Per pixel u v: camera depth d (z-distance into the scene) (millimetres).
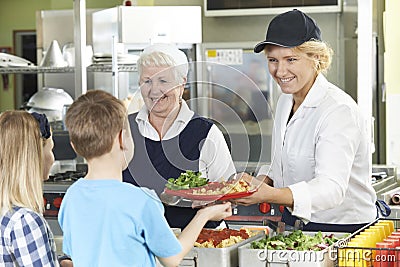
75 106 2467
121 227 2385
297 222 3029
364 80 4477
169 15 6176
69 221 2467
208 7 6852
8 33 10578
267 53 3088
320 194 2885
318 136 3064
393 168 5418
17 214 2660
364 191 3207
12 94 10570
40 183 2750
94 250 2410
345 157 2998
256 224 3943
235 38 7043
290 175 3203
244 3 6797
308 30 3000
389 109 6105
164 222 2441
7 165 2686
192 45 6305
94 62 5477
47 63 5680
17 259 2662
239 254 2658
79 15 5242
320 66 3094
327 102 3078
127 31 6129
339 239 2830
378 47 6195
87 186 2447
